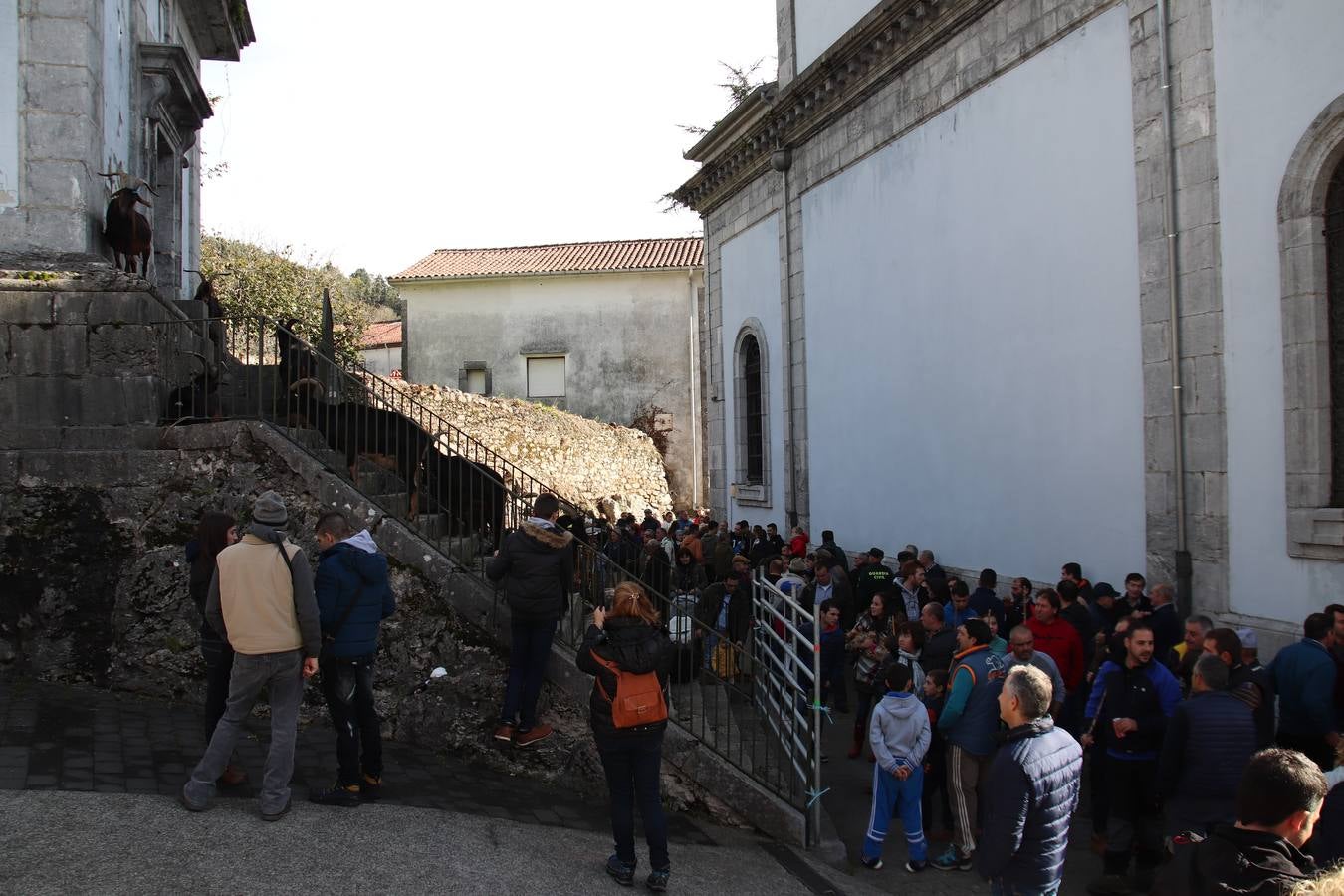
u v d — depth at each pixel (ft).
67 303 27.58
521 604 22.35
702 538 49.80
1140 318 29.17
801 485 52.60
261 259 98.84
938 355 39.86
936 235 39.91
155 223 44.32
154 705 24.54
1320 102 23.90
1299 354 24.34
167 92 39.04
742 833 21.94
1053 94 32.91
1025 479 34.47
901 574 35.01
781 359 55.31
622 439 99.96
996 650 21.94
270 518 17.76
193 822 17.11
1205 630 22.11
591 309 111.96
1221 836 10.91
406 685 24.70
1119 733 19.29
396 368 132.67
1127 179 29.71
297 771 20.90
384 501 26.68
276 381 29.04
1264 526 25.38
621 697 17.95
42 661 25.49
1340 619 20.63
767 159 55.98
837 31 48.14
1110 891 19.30
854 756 29.37
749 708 24.77
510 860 17.95
